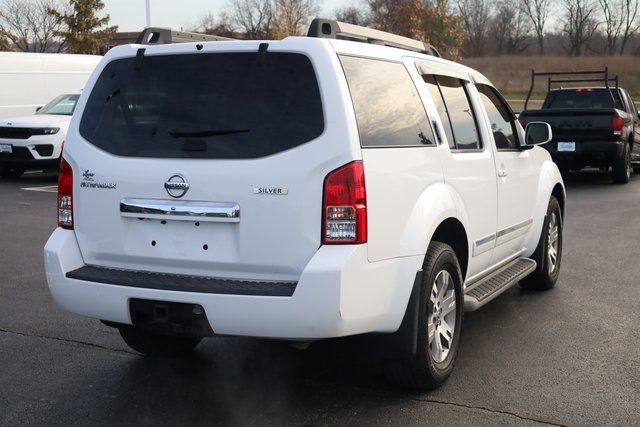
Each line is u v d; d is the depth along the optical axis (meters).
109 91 4.27
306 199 3.71
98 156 4.18
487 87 5.88
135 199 4.04
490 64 54.53
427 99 4.58
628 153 14.76
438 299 4.44
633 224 10.16
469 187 4.88
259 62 3.91
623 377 4.61
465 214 4.75
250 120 3.87
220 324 3.75
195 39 4.88
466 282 5.04
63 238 4.26
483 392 4.40
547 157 6.88
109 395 4.45
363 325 3.82
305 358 5.04
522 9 74.88
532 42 75.44
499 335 5.47
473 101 5.36
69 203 4.30
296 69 3.85
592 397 4.31
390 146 4.03
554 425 3.95
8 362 5.01
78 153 4.26
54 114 15.91
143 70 4.18
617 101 15.52
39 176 16.78
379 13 43.09
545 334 5.48
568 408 4.16
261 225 3.78
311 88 3.81
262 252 3.79
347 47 4.02
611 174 16.61
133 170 4.05
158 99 4.10
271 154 3.78
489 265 5.54
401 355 4.11
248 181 3.78
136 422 4.07
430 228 4.21
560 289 6.79
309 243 3.72
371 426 3.96
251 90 3.91
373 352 4.13
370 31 4.90
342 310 3.66
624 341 5.30
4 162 15.05
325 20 4.45
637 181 15.29
